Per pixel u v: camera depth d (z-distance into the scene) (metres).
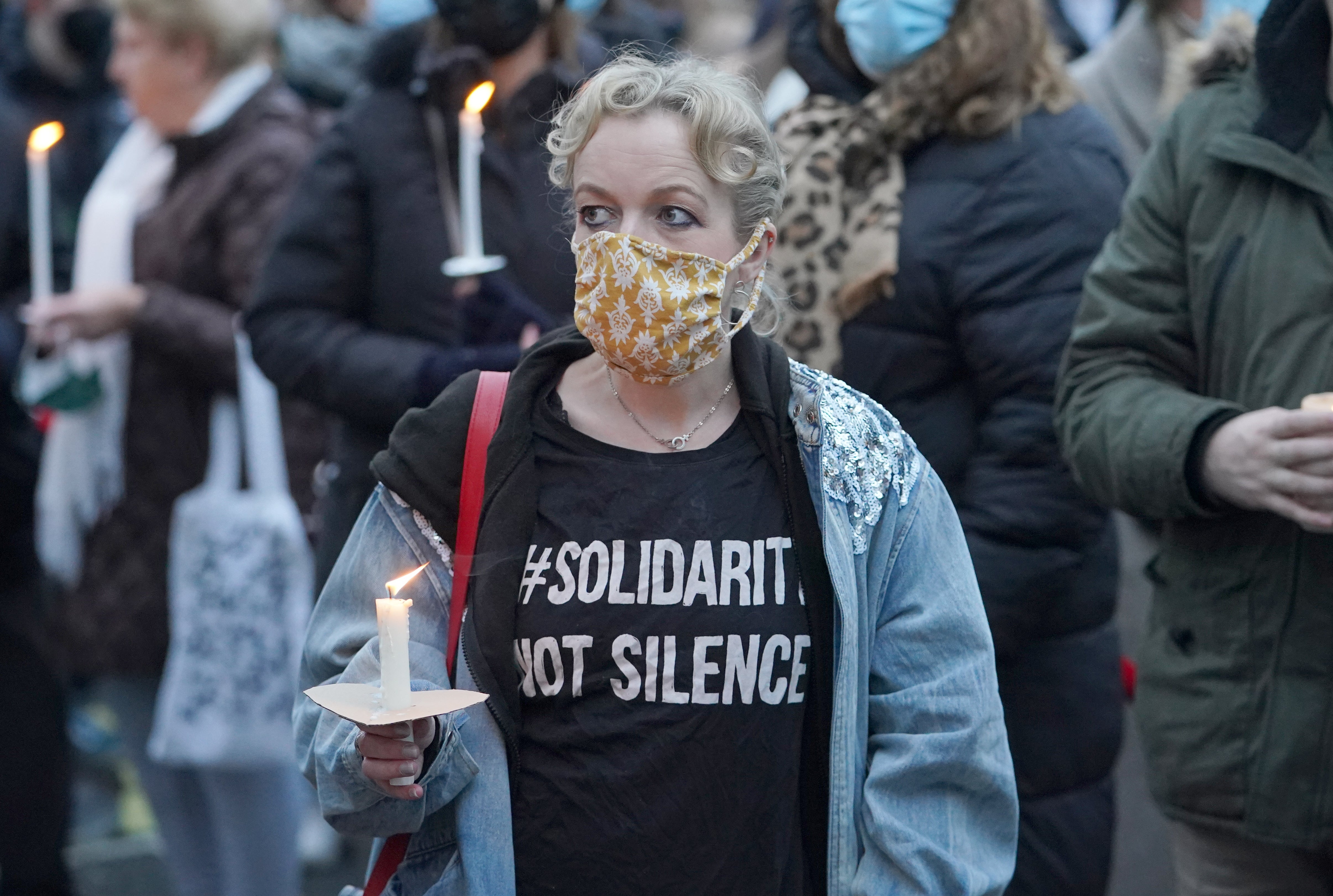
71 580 9.93
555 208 8.12
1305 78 6.17
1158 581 6.69
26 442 9.94
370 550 5.04
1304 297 6.12
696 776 4.68
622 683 4.71
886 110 7.28
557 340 5.02
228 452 9.55
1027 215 7.09
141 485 9.71
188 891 10.02
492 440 4.87
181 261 9.70
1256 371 6.24
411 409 5.27
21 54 12.19
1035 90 7.30
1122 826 8.93
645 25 12.72
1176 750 6.47
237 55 9.89
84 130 12.19
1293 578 6.11
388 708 4.23
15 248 10.54
